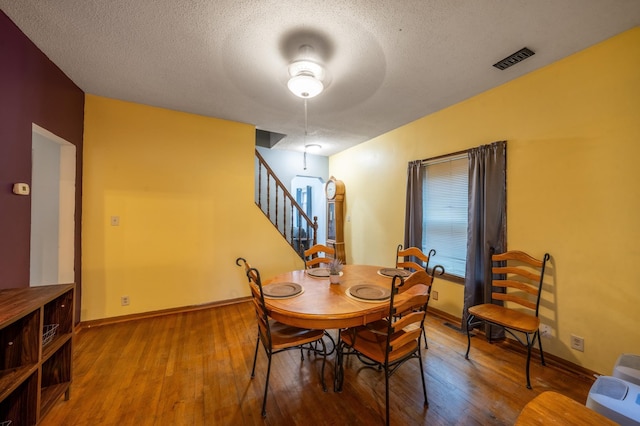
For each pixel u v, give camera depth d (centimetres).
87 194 281
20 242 186
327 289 201
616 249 188
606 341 192
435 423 156
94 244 284
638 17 169
